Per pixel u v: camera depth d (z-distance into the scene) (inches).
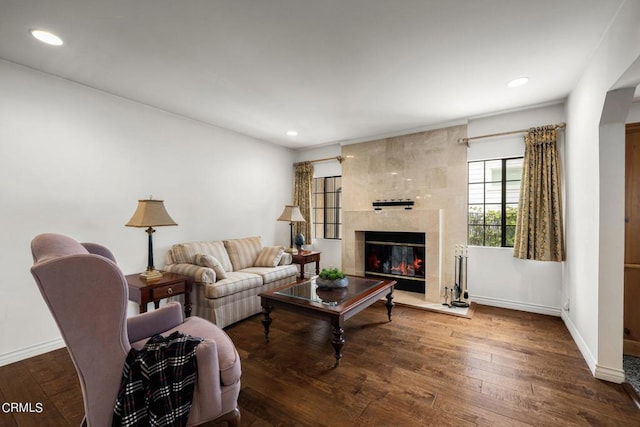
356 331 116.9
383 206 173.2
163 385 51.3
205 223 154.3
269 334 115.9
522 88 112.7
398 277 175.6
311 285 123.9
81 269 46.6
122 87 111.7
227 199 166.2
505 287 142.3
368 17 71.4
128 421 48.3
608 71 75.9
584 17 71.4
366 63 93.9
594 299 87.6
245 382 82.2
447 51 86.8
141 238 127.0
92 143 112.0
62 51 87.0
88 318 47.5
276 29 76.2
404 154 169.0
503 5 67.0
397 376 84.7
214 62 93.3
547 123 129.7
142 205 109.0
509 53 87.8
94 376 48.5
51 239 53.6
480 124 146.3
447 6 67.4
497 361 92.6
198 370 54.9
